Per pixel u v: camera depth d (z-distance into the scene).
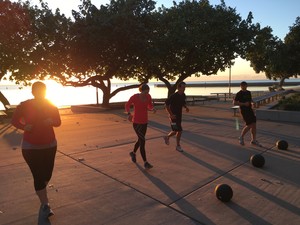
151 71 23.11
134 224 3.90
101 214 4.18
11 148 8.12
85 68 19.11
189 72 23.45
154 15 20.56
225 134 9.94
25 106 4.04
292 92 33.34
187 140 8.99
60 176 5.73
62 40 18.16
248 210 4.30
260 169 6.17
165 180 5.52
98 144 8.47
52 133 4.19
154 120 13.70
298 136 9.55
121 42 18.84
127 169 6.16
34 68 18.27
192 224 3.89
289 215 4.14
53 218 4.07
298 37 28.39
